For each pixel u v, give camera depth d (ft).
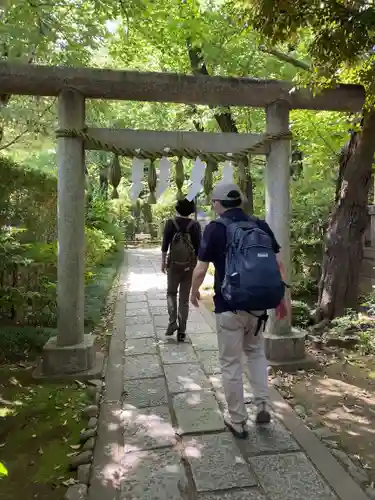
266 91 12.73
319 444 8.62
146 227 83.76
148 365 13.33
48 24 14.34
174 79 12.31
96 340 16.34
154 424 9.51
